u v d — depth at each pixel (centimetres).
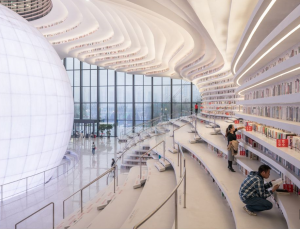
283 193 491
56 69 1358
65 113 1384
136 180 1104
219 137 1195
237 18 812
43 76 1255
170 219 657
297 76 481
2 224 855
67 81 1459
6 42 1152
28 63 1200
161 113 3459
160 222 641
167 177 1064
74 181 1367
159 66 2541
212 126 1683
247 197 498
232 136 782
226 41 1160
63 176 1457
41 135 1234
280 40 454
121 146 2602
